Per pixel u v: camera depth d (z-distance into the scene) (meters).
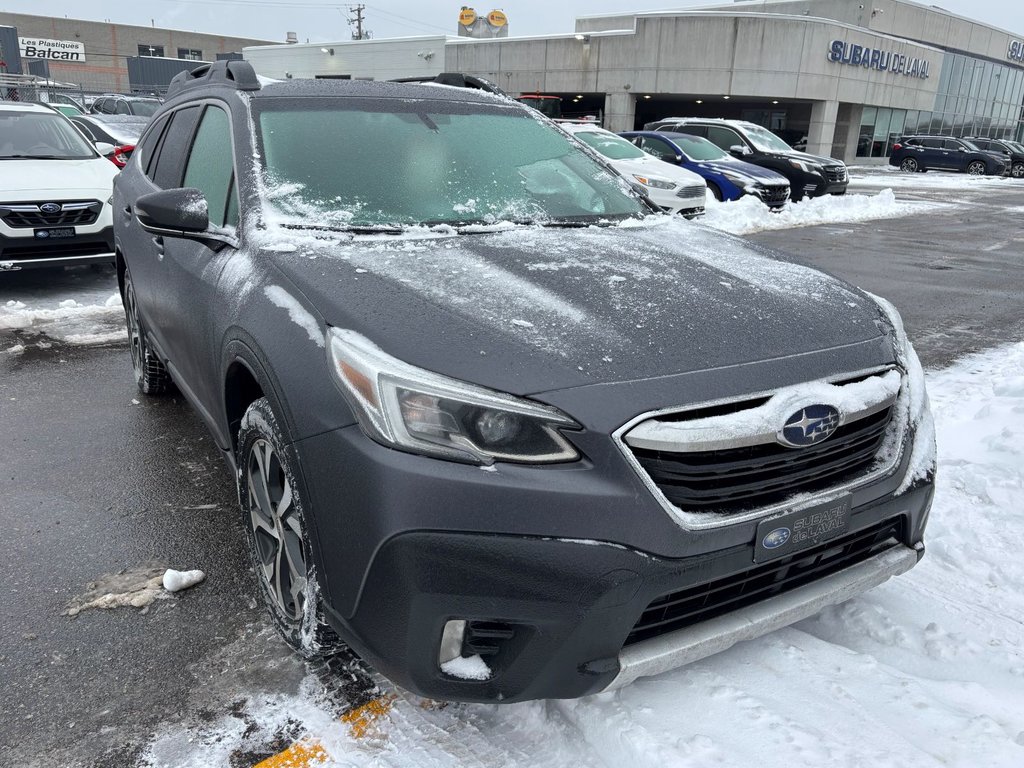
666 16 34.44
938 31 44.06
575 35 36.53
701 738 2.04
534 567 1.72
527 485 1.73
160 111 4.32
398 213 2.77
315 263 2.31
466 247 2.54
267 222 2.58
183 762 2.02
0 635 2.51
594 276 2.32
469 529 1.73
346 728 2.13
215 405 2.78
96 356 5.50
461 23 42.00
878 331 2.29
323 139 2.97
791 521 1.91
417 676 1.84
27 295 7.39
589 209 3.14
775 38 33.81
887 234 12.85
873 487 2.09
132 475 3.65
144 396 4.70
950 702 2.23
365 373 1.84
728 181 14.55
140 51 67.81
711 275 2.42
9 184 6.96
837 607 2.66
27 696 2.25
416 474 1.75
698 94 35.12
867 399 2.06
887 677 2.30
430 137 3.17
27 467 3.71
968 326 6.83
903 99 40.41
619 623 1.78
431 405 1.78
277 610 2.37
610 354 1.89
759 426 1.86
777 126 39.22
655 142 15.50
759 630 2.00
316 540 1.95
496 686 1.85
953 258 10.56
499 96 3.73
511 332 1.93
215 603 2.70
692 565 1.80
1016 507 3.35
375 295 2.08
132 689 2.28
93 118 14.45
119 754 2.04
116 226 4.44
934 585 2.83
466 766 2.00
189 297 2.89
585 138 14.18
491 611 1.75
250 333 2.23
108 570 2.88
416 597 1.75
